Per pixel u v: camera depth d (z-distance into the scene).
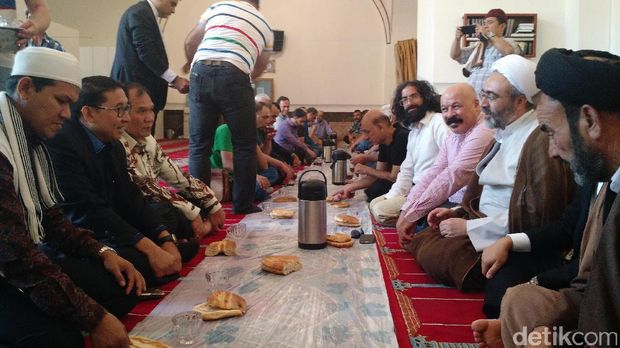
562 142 1.40
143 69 4.28
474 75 5.92
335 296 2.41
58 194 2.27
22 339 1.60
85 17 13.67
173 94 14.73
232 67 4.27
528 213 2.40
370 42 14.40
